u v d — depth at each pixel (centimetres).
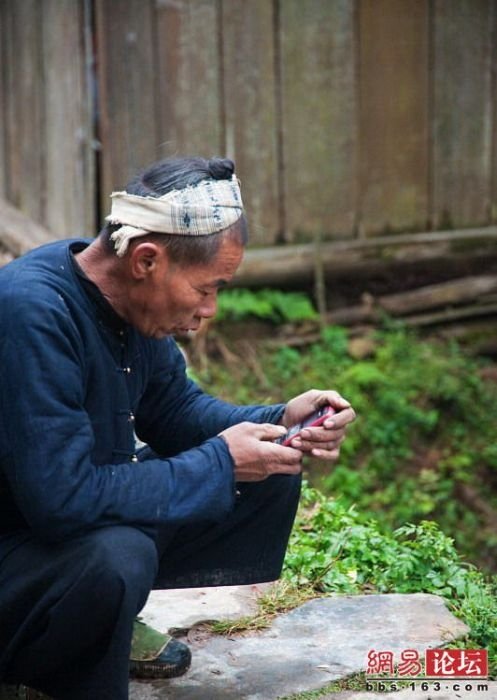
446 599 366
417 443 743
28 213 808
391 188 810
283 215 799
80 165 751
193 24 763
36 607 261
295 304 788
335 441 284
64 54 747
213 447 269
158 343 301
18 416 250
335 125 794
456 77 805
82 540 255
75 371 257
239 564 307
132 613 257
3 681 281
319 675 310
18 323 253
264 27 773
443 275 824
